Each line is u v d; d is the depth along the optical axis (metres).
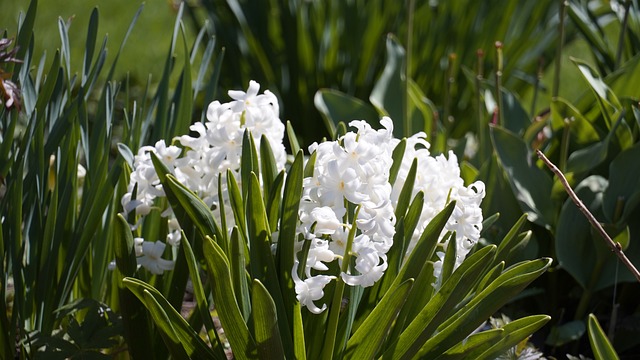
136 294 1.18
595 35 1.87
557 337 1.54
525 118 1.81
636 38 1.83
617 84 1.71
